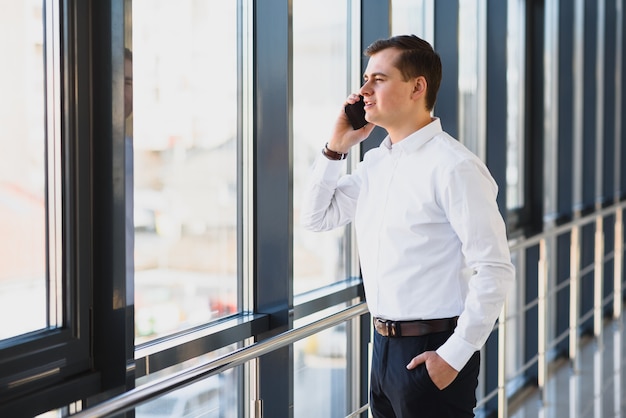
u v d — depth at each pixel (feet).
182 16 7.27
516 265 15.23
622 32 21.48
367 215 6.72
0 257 5.63
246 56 8.05
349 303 10.04
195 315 7.58
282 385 8.14
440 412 6.36
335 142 7.14
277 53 7.82
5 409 5.39
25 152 5.81
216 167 7.80
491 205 6.12
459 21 11.09
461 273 6.40
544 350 13.11
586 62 18.52
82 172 6.02
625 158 22.09
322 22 9.29
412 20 11.17
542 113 14.99
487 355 13.48
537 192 15.21
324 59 9.38
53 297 5.98
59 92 5.93
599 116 20.30
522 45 14.82
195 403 7.75
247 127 8.12
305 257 9.21
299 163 9.02
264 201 8.02
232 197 8.04
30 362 5.65
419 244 6.35
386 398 6.79
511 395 14.44
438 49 11.18
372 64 6.51
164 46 7.08
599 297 16.51
